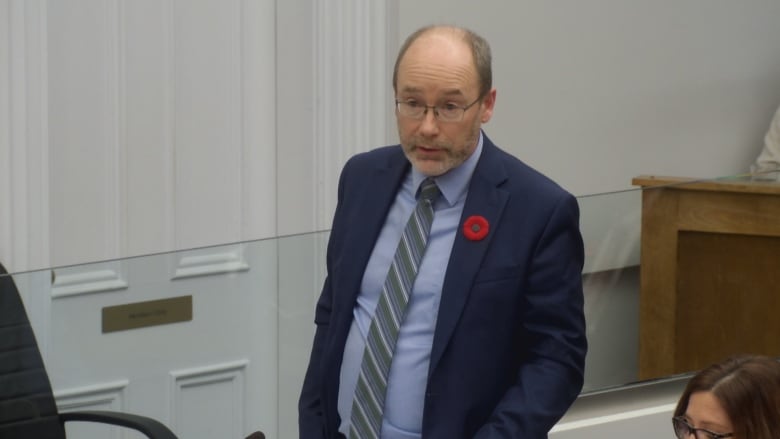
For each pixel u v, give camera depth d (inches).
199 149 277.6
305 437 177.6
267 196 284.0
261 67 280.1
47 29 256.7
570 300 162.6
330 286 181.2
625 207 226.7
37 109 257.3
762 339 242.5
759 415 129.8
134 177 271.3
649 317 232.8
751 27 335.3
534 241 160.9
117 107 267.3
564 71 311.7
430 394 161.8
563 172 315.9
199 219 279.4
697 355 239.8
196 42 274.2
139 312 202.2
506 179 164.2
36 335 199.3
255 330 208.2
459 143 157.1
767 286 239.6
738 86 335.3
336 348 170.2
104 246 269.4
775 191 233.6
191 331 205.2
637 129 323.9
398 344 164.9
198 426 209.3
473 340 161.2
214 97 277.6
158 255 201.5
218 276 204.5
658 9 322.0
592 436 251.4
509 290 160.7
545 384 161.0
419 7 287.6
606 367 232.2
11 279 197.6
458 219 164.9
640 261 230.2
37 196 259.1
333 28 281.1
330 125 284.0
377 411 165.5
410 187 169.5
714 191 232.8
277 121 282.7
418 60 155.1
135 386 204.7
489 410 164.2
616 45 317.7
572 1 309.9
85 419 199.8
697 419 131.6
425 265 164.7
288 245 207.3
